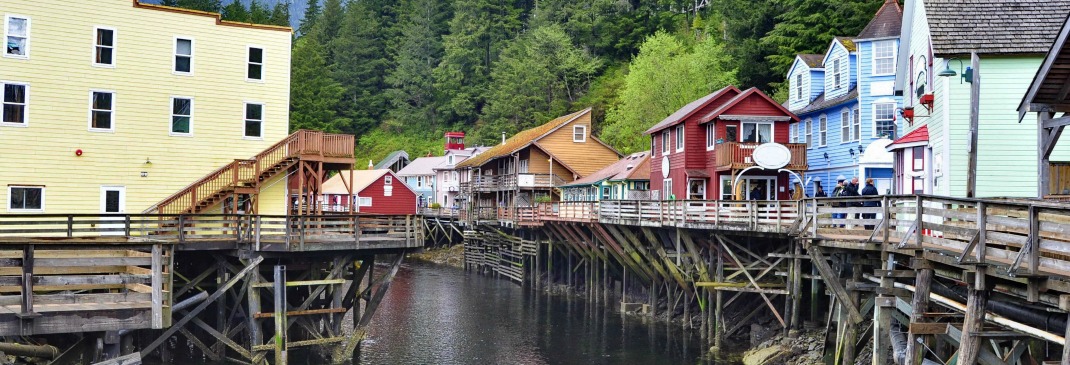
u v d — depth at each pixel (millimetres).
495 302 37938
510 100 86938
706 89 56438
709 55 57969
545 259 46375
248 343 24531
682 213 27469
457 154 77188
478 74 97562
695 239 29312
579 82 85188
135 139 26859
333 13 111250
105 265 13836
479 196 59719
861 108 32656
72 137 26047
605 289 35312
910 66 25297
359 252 24625
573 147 56219
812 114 38000
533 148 55312
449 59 98938
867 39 32438
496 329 30484
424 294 40688
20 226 25438
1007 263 10688
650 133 41781
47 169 25703
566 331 29859
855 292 16125
